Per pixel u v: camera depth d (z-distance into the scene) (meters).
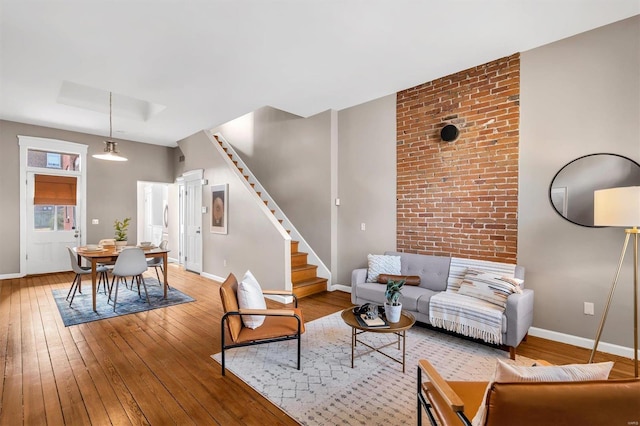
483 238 3.42
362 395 2.11
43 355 2.67
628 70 2.61
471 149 3.49
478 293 2.92
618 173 2.64
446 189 3.71
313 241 5.17
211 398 2.08
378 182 4.40
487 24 2.63
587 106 2.79
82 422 1.84
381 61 3.24
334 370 2.44
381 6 2.36
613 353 2.67
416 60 3.23
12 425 1.80
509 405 0.99
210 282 5.46
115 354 2.70
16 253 5.49
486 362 2.56
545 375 1.07
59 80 3.65
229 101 4.32
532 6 2.40
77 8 2.35
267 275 4.57
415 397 2.09
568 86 2.88
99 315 3.69
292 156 5.54
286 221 5.60
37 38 2.76
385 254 4.05
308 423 1.83
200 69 3.37
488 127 3.36
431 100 3.81
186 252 6.55
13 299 4.28
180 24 2.57
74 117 5.13
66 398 2.06
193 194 6.33
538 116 3.05
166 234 7.82
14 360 2.57
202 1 2.28
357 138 4.65
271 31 2.68
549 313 3.00
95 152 6.29
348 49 2.99
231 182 5.28
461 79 3.55
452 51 3.06
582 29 2.74
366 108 4.52
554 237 2.97
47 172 5.77
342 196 4.88
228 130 7.07
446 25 2.63
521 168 3.15
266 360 2.61
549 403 0.99
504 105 3.25
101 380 2.29
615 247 2.68
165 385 2.23
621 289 2.65
